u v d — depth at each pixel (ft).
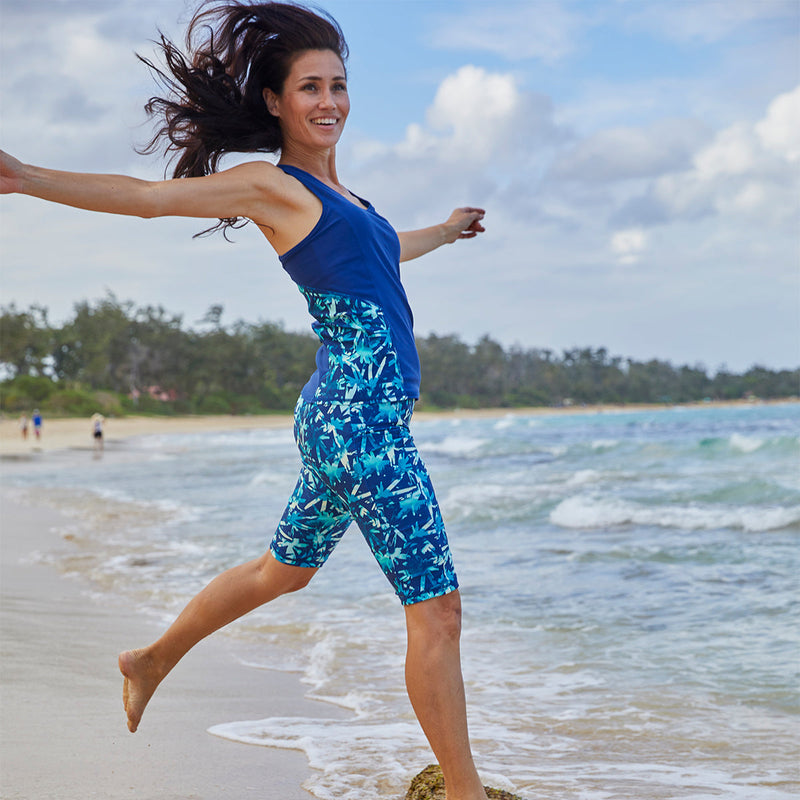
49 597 19.34
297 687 12.73
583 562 22.91
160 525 33.24
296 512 7.42
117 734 10.11
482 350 521.65
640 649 14.61
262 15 7.03
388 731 10.47
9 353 309.63
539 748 10.00
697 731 10.57
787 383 616.39
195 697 12.10
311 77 7.06
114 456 101.14
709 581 19.88
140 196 6.03
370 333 6.73
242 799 8.23
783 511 27.91
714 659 13.83
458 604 6.76
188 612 7.89
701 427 153.58
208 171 7.71
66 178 5.86
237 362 351.87
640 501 35.65
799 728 10.60
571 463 63.98
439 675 6.56
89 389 311.88
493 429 183.93
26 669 12.93
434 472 60.29
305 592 20.27
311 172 7.26
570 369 569.23
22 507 41.57
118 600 19.13
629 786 8.68
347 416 6.62
